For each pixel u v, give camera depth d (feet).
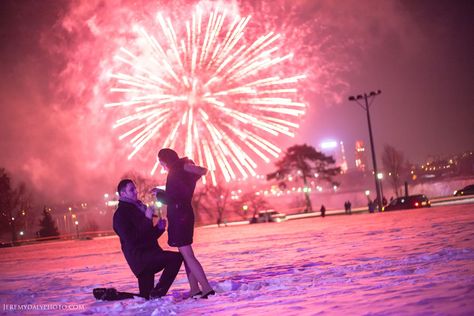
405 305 14.51
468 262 22.45
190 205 22.86
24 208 300.20
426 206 145.18
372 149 171.01
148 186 163.22
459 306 13.38
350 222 87.97
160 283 23.20
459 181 357.41
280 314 15.93
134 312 20.01
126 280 32.91
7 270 55.16
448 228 45.21
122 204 23.44
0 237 298.35
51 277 40.75
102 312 20.85
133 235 23.16
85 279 36.37
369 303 15.65
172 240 22.56
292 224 122.52
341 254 34.22
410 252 29.96
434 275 19.67
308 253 38.47
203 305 19.95
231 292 22.38
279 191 348.79
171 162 23.08
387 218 85.05
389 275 21.86
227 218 320.09
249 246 55.93
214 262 39.70
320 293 19.21
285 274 26.73
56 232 305.12
